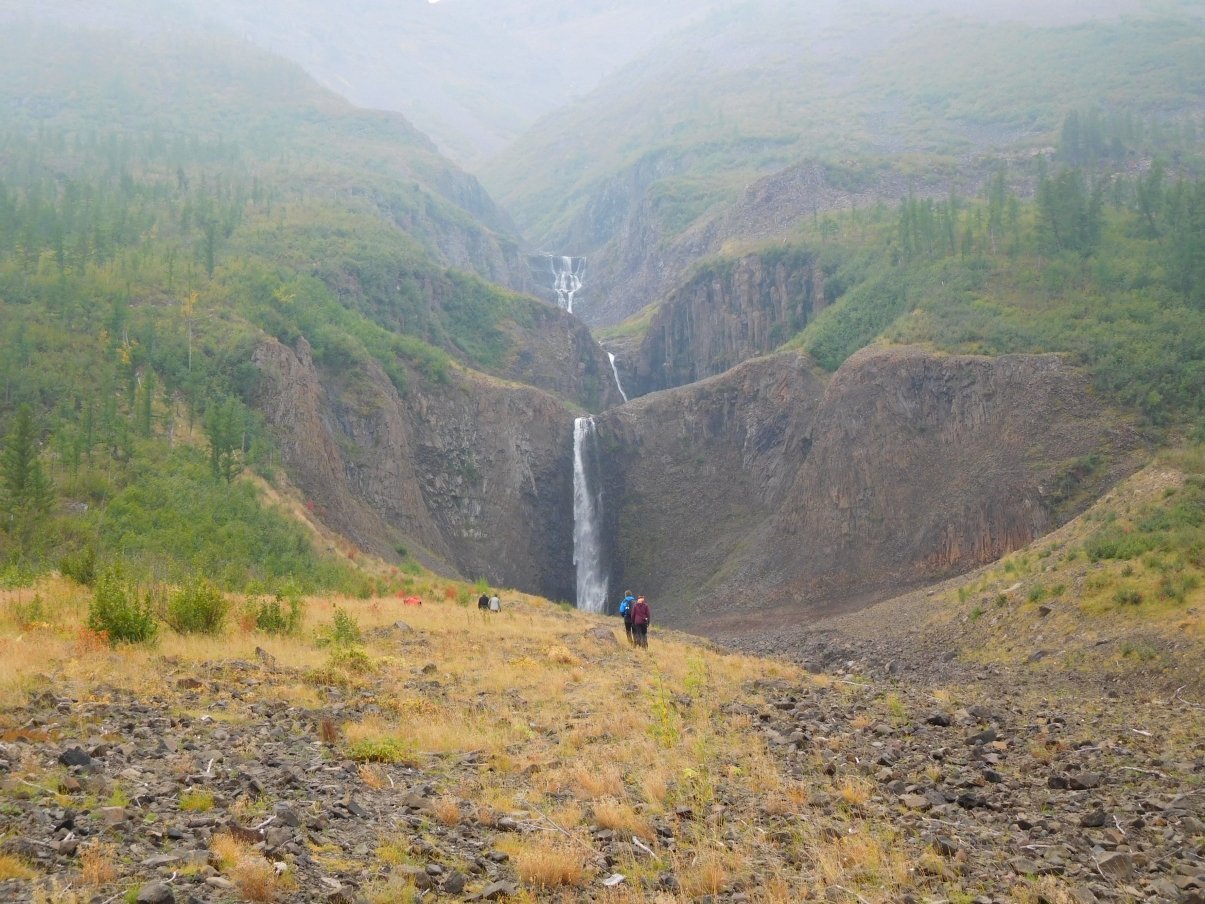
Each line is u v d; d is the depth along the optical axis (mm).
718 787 16000
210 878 9297
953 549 88938
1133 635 39438
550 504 125312
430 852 11336
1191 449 60969
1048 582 49812
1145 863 13195
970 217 160625
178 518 57531
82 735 14289
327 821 11828
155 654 22938
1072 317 104812
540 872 10930
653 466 129375
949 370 98625
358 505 94125
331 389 105250
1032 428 89875
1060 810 16141
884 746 20594
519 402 126812
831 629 68625
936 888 11750
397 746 16172
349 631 30766
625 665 31781
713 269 191750
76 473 60125
